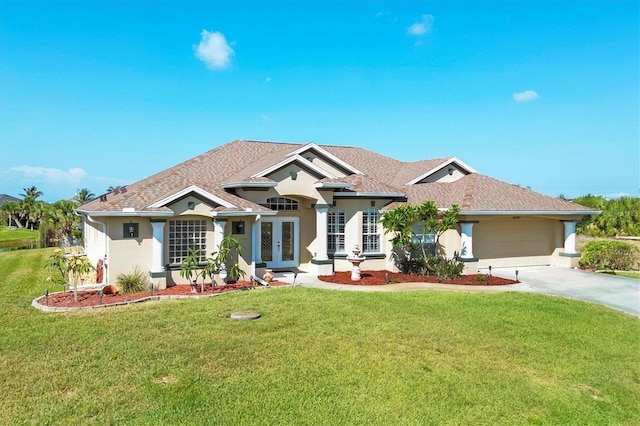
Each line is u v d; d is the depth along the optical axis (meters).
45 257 32.59
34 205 87.25
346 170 25.70
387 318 13.74
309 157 24.73
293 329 12.36
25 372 9.24
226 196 20.59
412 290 18.48
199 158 26.19
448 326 13.17
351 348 10.98
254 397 8.35
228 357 10.21
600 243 26.53
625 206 43.47
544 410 8.54
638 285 20.81
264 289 18.08
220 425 7.39
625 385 9.93
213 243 19.36
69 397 8.21
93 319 13.22
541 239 27.28
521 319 14.31
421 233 23.75
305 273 23.08
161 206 18.05
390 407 8.21
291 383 8.97
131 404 7.97
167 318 13.30
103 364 9.69
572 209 26.09
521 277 22.84
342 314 14.07
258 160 26.14
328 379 9.22
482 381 9.51
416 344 11.47
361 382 9.15
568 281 21.78
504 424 7.96
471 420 7.98
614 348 12.12
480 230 25.66
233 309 14.47
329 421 7.65
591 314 15.29
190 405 7.98
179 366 9.65
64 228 53.91
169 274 18.58
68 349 10.58
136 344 10.95
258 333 11.96
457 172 29.95
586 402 8.99
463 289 19.03
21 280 22.17
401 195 24.02
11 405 7.88
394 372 9.68
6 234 71.56
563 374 10.23
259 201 21.52
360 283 20.27
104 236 18.19
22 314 13.89
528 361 10.82
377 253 23.78
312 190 22.53
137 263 17.91
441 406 8.38
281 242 23.83
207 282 19.12
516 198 25.69
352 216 23.48
